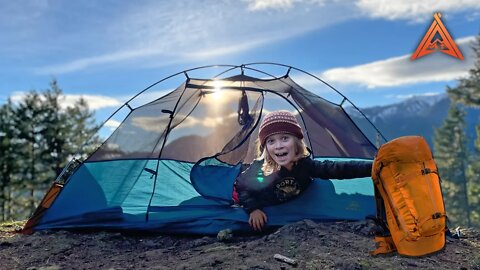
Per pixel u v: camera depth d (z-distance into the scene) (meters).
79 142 11.78
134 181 1.94
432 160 1.26
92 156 2.03
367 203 1.84
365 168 1.66
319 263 1.29
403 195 1.21
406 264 1.28
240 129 2.11
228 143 2.06
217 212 1.79
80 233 1.78
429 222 1.19
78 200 1.89
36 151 11.42
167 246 1.65
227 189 1.88
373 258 1.32
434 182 1.23
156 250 1.55
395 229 1.22
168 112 2.12
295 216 1.75
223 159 2.07
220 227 1.73
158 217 1.78
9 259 1.46
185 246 1.61
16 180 11.19
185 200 1.88
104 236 1.72
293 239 1.51
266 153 1.76
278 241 1.50
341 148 2.25
